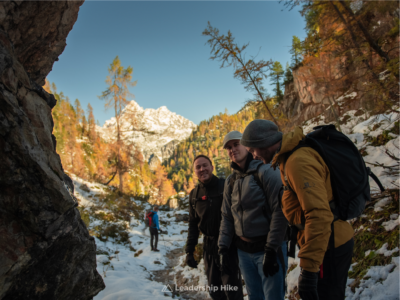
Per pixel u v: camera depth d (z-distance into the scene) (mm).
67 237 1557
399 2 4293
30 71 1916
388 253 2115
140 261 5883
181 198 21219
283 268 1793
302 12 5492
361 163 1249
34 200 1325
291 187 1249
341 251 1186
